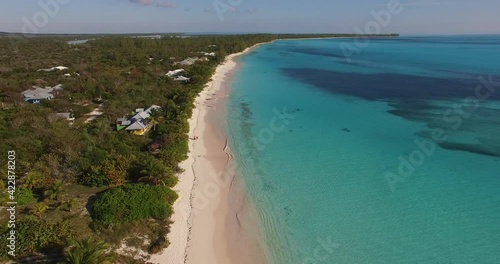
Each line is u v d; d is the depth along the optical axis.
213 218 27.34
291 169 35.59
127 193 26.98
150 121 45.09
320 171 35.12
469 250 23.52
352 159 37.81
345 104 61.34
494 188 31.27
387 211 28.08
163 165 31.62
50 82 68.19
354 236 25.20
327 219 27.25
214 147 41.12
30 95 56.38
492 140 42.47
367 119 52.19
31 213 25.25
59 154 33.50
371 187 31.80
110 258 20.97
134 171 31.31
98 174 30.00
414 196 30.17
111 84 65.25
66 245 22.00
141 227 24.67
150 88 65.38
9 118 44.09
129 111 50.41
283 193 31.09
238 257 23.47
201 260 22.78
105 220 24.39
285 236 25.47
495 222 26.42
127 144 38.75
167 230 24.92
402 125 49.03
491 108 56.78
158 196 27.20
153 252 22.86
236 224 26.80
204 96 65.19
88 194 28.36
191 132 45.38
